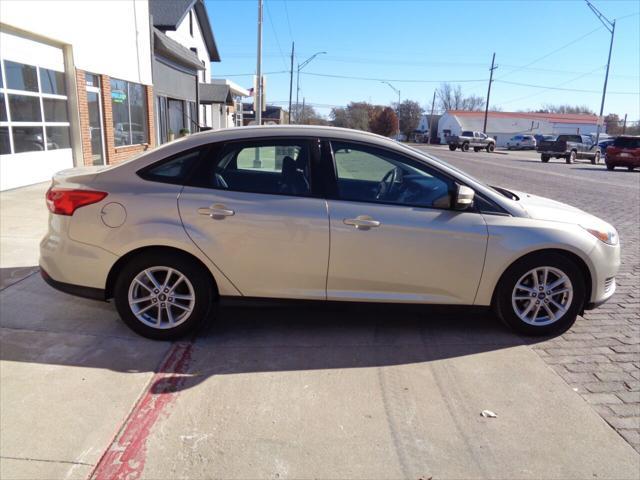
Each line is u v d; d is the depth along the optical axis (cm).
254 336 420
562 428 304
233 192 396
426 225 396
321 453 277
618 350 408
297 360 381
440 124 8638
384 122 9150
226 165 404
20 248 625
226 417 307
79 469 259
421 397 334
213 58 3656
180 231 384
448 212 404
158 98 2075
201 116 3291
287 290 402
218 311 469
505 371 371
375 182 413
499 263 405
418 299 408
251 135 407
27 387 329
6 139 1015
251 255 391
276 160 407
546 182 1858
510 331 439
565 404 329
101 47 1420
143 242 384
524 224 408
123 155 1609
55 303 465
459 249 400
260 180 404
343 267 397
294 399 328
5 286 498
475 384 352
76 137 1284
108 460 266
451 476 262
